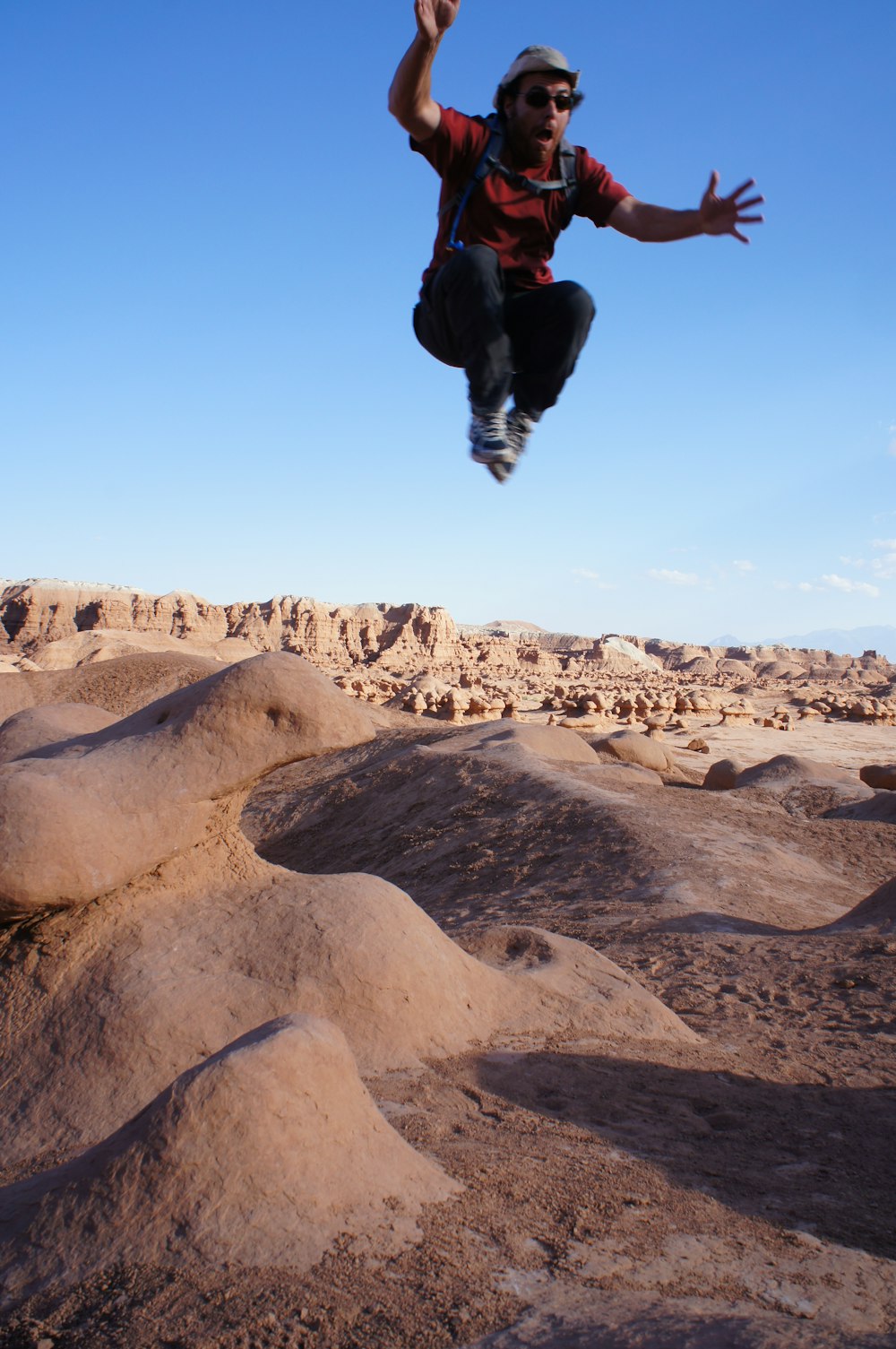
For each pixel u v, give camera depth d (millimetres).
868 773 29875
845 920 13906
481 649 147500
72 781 6434
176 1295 3459
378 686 76562
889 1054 7988
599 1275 3691
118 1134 4199
